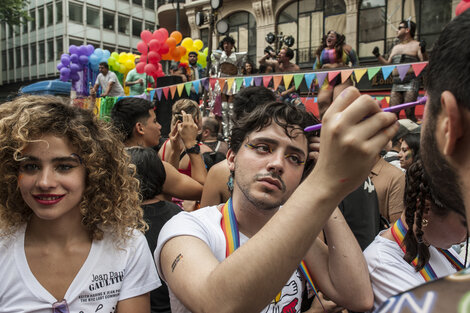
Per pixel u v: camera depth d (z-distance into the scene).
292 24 14.60
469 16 0.44
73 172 1.16
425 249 1.16
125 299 1.22
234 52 8.12
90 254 1.20
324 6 13.82
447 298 0.40
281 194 1.04
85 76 11.20
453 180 0.47
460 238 1.14
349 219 1.90
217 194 2.18
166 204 1.91
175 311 1.09
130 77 9.52
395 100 4.92
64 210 1.15
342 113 0.55
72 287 1.16
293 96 4.32
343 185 0.56
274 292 0.61
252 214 1.11
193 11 16.92
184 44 9.82
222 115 5.44
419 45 5.32
